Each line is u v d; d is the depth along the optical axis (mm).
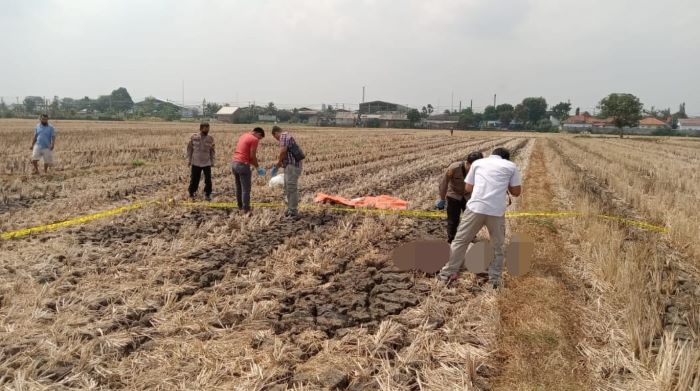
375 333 4926
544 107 119688
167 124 72500
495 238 6270
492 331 4980
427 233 9180
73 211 10188
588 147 39375
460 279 6570
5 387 3768
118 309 5207
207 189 11688
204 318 5129
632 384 4176
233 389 3893
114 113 114562
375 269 6961
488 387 4109
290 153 9938
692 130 109125
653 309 5336
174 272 6426
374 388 4047
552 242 8508
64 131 39500
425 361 4418
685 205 11844
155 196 12141
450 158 24938
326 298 5828
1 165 16906
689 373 4031
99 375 4039
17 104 108562
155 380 3992
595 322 5289
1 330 4656
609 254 6992
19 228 8633
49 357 4211
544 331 5027
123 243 7762
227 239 8086
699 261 7801
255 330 4934
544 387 4137
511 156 26375
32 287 5754
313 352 4594
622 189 14555
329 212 10625
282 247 7703
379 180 16047
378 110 144500
